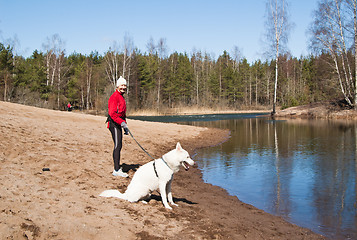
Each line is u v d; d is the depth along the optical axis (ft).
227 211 17.13
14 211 11.37
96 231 11.23
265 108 210.38
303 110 116.98
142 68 186.50
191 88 220.02
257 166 30.55
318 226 15.31
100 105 158.92
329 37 96.89
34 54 225.15
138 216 13.84
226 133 62.44
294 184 23.66
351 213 17.19
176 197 19.26
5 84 111.14
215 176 26.55
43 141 26.91
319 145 43.93
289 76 236.43
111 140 35.09
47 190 15.37
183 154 15.81
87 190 16.92
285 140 50.65
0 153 20.63
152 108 172.45
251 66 268.82
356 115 95.25
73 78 199.62
